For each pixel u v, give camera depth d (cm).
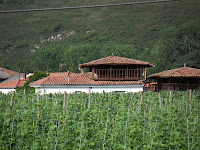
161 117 1216
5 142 964
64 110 1235
